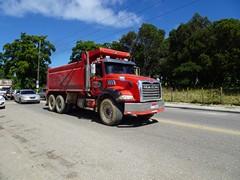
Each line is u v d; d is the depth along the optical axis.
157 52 44.91
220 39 32.44
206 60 32.28
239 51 29.62
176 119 9.62
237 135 6.50
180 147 5.33
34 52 47.31
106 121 8.27
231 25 30.92
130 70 9.75
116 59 9.49
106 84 8.75
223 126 7.95
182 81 35.31
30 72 49.75
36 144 5.77
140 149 5.19
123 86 8.05
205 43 34.31
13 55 50.16
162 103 8.41
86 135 6.66
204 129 7.38
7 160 4.62
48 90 13.64
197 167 4.10
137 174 3.82
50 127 8.05
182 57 36.50
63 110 11.84
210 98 17.86
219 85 36.16
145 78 8.18
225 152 4.94
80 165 4.27
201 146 5.40
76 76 10.55
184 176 3.72
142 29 44.81
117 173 3.88
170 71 40.16
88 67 9.62
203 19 38.38
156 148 5.26
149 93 7.91
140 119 9.46
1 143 5.91
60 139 6.23
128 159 4.54
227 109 13.58
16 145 5.70
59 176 3.81
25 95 19.94
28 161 4.54
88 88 9.55
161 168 4.06
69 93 11.33
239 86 34.75
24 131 7.42
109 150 5.15
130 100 7.62
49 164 4.35
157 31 46.78
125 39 46.53
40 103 19.92
